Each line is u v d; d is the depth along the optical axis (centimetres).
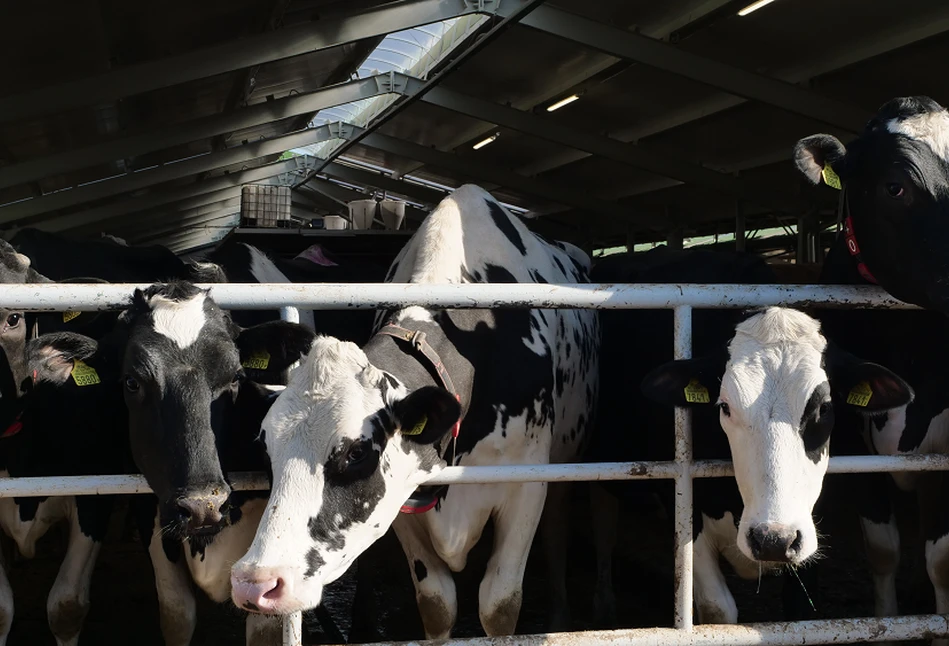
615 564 514
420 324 298
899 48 859
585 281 467
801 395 241
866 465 274
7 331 317
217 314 266
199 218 2634
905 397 250
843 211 346
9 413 320
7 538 416
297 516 218
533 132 1336
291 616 246
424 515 305
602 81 1135
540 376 336
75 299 258
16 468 344
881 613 344
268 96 1360
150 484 255
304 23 980
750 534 232
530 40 1079
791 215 1449
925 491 341
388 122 1630
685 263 412
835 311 354
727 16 887
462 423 307
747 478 242
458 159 1703
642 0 937
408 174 2055
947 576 304
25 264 329
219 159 1642
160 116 1313
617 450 421
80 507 324
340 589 492
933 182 275
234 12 938
